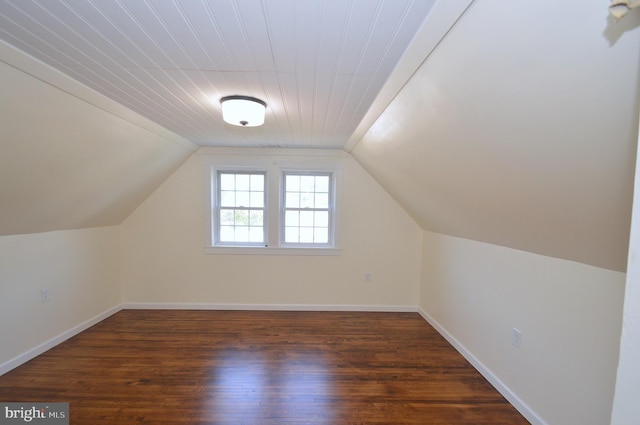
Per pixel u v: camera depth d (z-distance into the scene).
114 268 3.34
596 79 0.76
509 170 1.33
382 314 3.47
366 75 1.49
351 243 3.52
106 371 2.18
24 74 1.37
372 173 3.34
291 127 2.51
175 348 2.54
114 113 1.98
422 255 3.52
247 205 3.57
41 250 2.43
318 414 1.77
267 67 1.43
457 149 1.55
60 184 2.11
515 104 1.03
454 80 1.18
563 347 1.54
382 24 1.08
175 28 1.13
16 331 2.22
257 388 2.01
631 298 0.43
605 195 1.02
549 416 1.61
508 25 0.84
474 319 2.36
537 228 1.53
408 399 1.93
